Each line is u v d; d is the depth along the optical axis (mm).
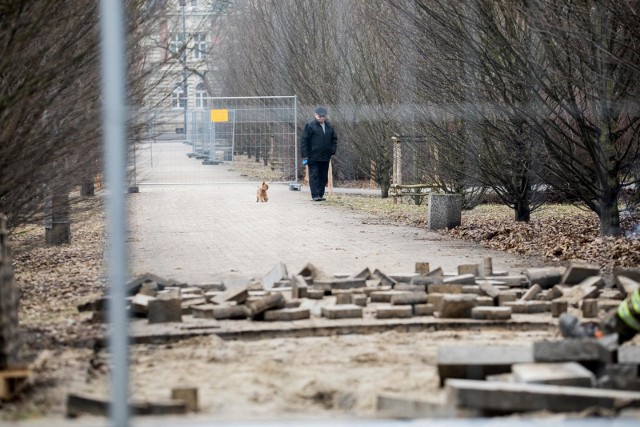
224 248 53500
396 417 18859
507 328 30109
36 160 40406
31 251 53031
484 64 58438
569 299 33000
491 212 83312
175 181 126188
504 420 17625
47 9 35344
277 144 141125
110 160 17000
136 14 44094
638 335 26969
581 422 17078
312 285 36250
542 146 59625
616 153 57469
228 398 21156
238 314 31031
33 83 36656
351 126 108312
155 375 23609
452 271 42656
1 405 19734
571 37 49062
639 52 48719
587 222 69312
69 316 31344
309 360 25297
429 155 77438
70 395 19188
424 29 61438
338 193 110250
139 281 35625
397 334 29172
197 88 176000
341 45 110750
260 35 144125
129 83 47906
